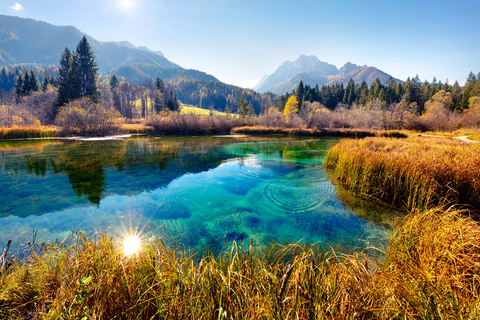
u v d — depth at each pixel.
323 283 1.94
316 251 3.88
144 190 7.36
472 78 66.38
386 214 5.50
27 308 1.70
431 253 2.30
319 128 32.94
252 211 5.76
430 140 15.34
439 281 1.84
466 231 2.58
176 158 12.70
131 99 84.44
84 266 1.95
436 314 1.61
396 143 12.99
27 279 1.87
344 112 42.09
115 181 8.30
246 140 22.52
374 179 6.69
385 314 1.62
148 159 12.34
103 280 1.75
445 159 6.21
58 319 1.46
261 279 2.00
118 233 4.51
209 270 2.05
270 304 1.65
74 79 40.59
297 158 13.02
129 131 27.75
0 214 5.45
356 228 4.79
